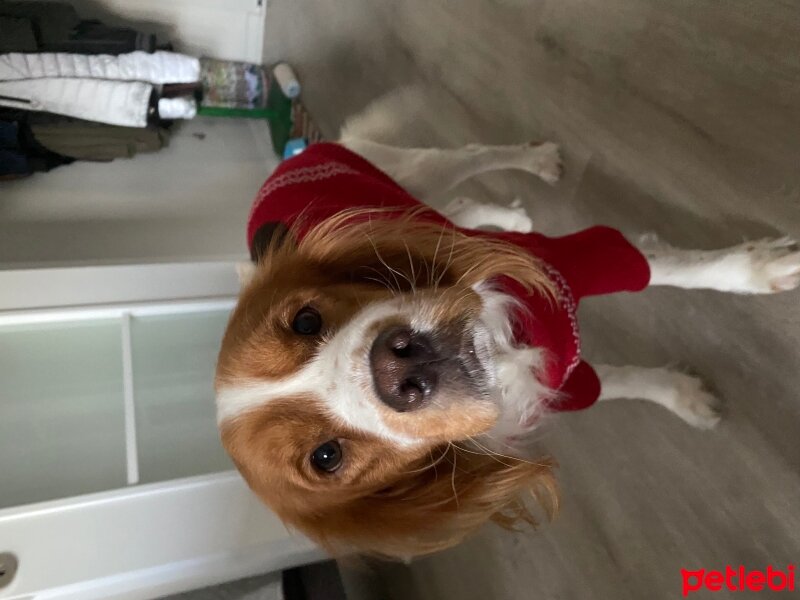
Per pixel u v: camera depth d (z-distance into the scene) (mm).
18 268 682
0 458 535
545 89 563
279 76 1008
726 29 415
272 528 520
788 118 385
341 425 312
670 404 449
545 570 540
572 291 386
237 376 336
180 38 1040
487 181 629
